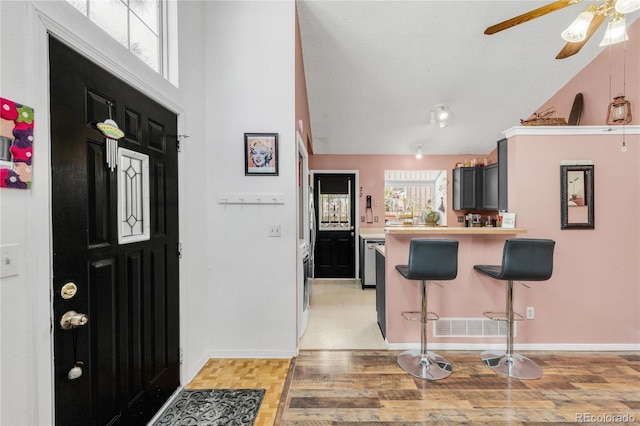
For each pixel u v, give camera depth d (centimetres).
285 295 237
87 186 123
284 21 234
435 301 248
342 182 504
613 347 240
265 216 236
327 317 320
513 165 242
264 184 236
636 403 178
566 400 181
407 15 270
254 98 235
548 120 249
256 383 201
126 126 147
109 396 133
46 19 105
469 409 174
